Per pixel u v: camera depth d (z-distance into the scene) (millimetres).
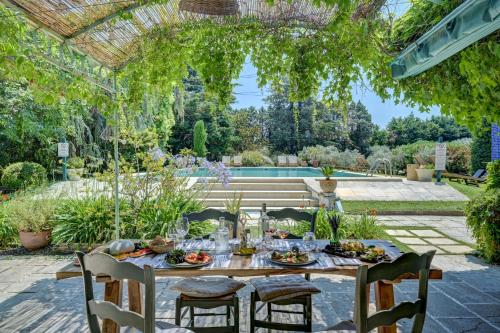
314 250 2613
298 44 3551
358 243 2645
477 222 4680
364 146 21531
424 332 2754
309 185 8914
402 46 3115
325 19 3324
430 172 12000
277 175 13219
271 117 22406
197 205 5672
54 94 3303
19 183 10312
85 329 2814
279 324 2297
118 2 2701
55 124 10508
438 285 3748
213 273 2182
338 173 15172
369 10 2807
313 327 2865
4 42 2709
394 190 9992
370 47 3209
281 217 3246
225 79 3594
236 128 22125
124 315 1607
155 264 2268
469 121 3281
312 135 21578
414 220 7113
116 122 3947
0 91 9344
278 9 3266
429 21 2717
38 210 5234
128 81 3826
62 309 3176
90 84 3578
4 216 5426
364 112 21609
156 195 5629
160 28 3385
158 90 3865
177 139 20094
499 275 4062
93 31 3125
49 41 3057
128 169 5461
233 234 3189
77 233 4984
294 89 3758
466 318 2992
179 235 2641
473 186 11234
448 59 3115
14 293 3553
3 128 10500
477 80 2750
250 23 3449
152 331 1537
